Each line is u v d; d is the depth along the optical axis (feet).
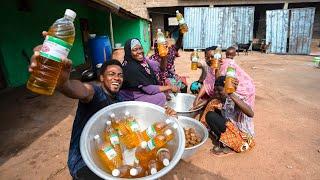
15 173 9.12
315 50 53.67
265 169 9.14
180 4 52.95
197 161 9.68
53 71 4.05
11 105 16.79
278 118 13.74
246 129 10.21
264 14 58.23
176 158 4.87
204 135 9.62
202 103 12.34
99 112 5.54
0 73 20.77
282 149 10.46
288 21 49.21
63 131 12.51
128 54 10.53
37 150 10.71
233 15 52.26
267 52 51.98
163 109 6.05
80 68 30.37
